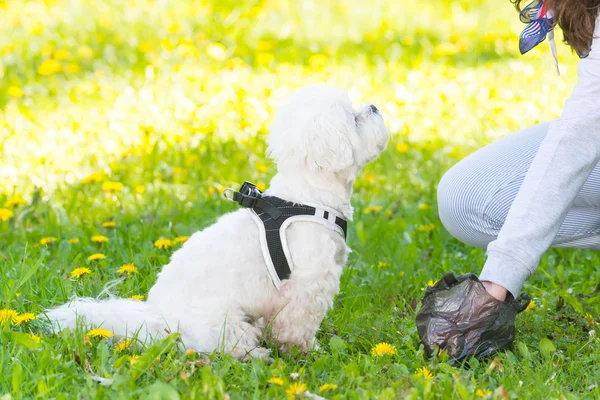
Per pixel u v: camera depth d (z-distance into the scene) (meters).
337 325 3.60
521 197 3.04
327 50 10.52
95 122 7.33
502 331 3.07
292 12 12.37
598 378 2.93
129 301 3.25
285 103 3.33
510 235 3.01
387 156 6.50
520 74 9.21
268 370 2.87
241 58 9.96
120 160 6.25
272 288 3.21
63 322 3.10
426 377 2.81
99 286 3.82
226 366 2.83
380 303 3.88
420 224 4.96
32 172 6.01
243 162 6.29
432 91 8.57
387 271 4.26
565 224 3.62
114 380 2.65
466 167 3.77
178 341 3.07
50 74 8.97
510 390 2.74
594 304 3.80
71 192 5.47
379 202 5.47
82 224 4.83
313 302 3.20
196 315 3.12
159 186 5.64
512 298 3.04
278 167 3.31
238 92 8.16
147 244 4.42
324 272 3.20
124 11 11.77
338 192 3.30
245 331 3.14
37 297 3.61
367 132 3.32
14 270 3.88
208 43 10.50
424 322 3.14
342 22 12.08
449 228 3.90
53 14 11.38
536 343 3.33
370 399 2.63
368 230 4.86
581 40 2.95
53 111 7.68
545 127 3.75
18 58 9.44
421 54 10.41
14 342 2.97
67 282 3.81
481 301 3.03
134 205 5.29
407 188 5.75
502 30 11.58
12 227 4.90
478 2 13.32
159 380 2.62
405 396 2.61
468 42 10.98
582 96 2.96
